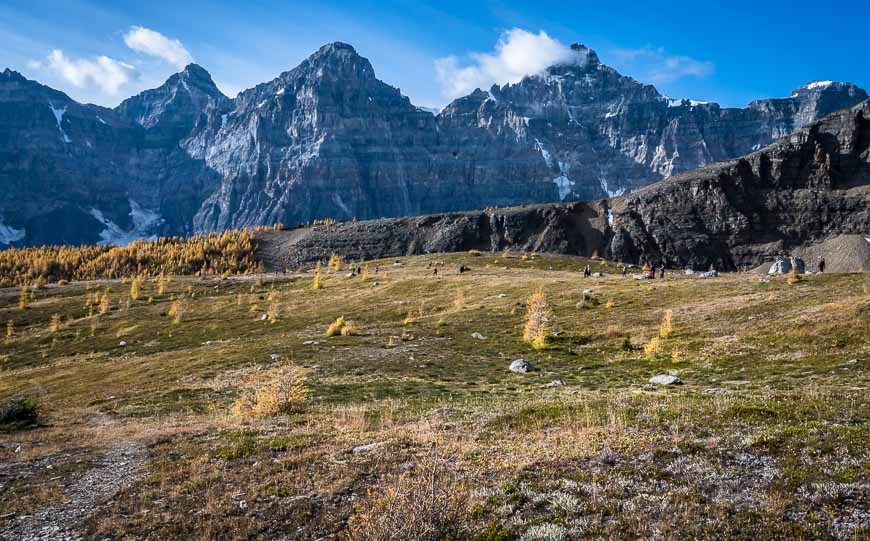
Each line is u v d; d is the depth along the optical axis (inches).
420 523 467.2
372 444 768.3
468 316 2925.7
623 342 1943.9
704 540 406.0
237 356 2274.9
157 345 3432.6
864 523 407.2
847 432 593.3
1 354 3809.1
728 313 2110.0
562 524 457.1
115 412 1384.1
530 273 4813.0
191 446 871.1
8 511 631.8
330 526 513.3
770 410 722.2
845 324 1576.0
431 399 1310.3
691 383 1320.1
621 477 541.6
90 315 4859.7
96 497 665.0
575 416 827.4
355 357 2046.0
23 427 1200.2
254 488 630.5
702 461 560.1
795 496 462.0
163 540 521.7
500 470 602.5
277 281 6225.4
